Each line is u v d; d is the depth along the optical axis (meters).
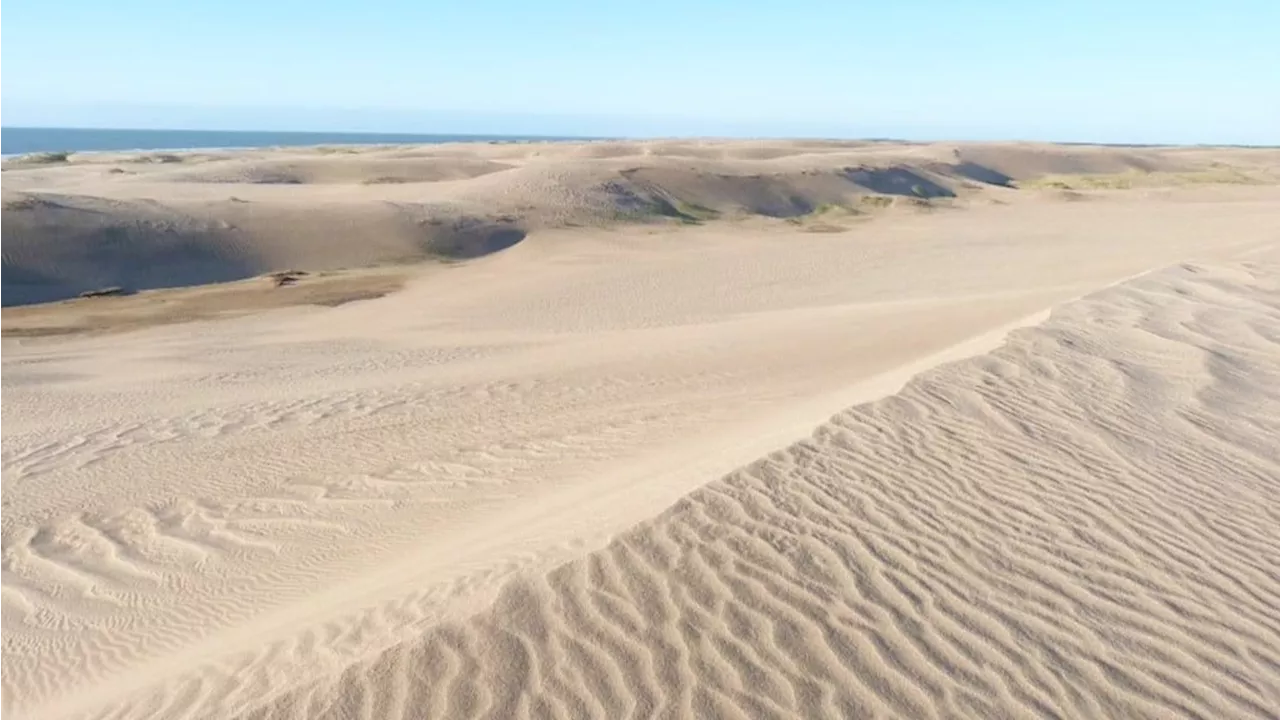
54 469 11.90
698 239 42.09
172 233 36.53
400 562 7.15
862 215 53.84
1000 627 4.46
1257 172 85.25
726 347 16.05
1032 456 6.62
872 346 14.40
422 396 14.20
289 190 55.22
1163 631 4.51
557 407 12.68
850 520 5.47
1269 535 5.62
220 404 14.77
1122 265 26.50
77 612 8.14
